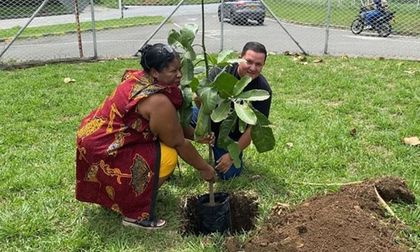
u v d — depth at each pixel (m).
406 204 3.39
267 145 3.03
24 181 3.82
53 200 3.57
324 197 3.36
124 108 2.99
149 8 24.41
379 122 4.97
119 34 14.08
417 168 3.98
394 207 3.35
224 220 3.31
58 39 13.04
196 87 2.98
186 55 2.97
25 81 7.07
